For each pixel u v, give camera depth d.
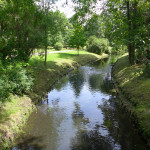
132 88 13.36
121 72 19.62
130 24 16.66
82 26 11.09
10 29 13.31
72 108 12.34
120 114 11.31
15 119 8.98
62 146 7.68
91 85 18.92
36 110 11.62
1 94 9.34
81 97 14.86
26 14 13.52
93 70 29.11
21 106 10.65
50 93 15.82
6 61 12.01
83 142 8.05
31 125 9.55
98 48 50.62
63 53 43.56
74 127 9.53
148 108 9.61
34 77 14.48
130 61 19.73
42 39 14.92
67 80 21.23
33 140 8.11
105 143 7.94
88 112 11.65
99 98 14.59
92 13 10.74
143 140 8.01
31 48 15.03
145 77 14.07
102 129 9.30
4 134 7.47
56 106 12.65
